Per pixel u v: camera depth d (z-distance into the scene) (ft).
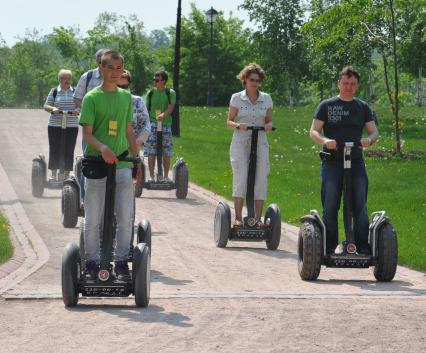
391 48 136.98
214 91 392.88
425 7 129.29
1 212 63.46
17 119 166.50
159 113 75.92
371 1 122.31
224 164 103.91
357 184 42.68
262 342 29.17
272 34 313.73
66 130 73.56
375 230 42.01
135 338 29.50
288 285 40.86
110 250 34.76
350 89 43.04
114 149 35.01
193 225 61.36
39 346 28.45
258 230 52.29
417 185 85.66
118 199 35.70
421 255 49.37
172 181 76.18
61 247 50.19
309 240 41.75
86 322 31.83
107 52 34.65
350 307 34.96
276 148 124.88
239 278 42.63
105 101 34.65
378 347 28.71
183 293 37.73
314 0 199.00
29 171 91.76
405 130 154.71
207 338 29.60
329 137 43.37
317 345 28.86
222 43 394.11
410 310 34.45
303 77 319.27
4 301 35.58
